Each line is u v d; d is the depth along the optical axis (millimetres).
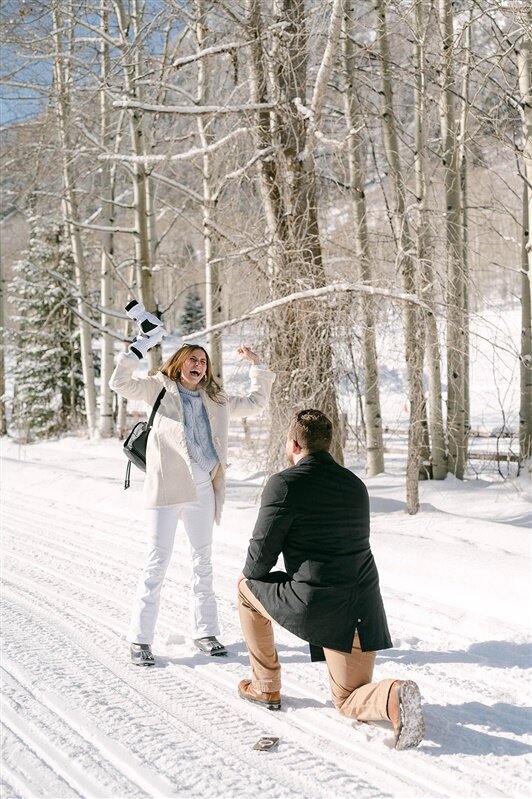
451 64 8516
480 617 4957
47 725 3471
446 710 3691
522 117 7832
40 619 5109
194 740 3355
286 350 8523
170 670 4262
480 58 8398
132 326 18891
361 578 3482
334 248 9344
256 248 8695
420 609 5172
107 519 8977
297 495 3479
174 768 3086
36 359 24703
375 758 3201
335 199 10812
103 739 3342
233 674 4203
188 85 13188
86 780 2971
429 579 5766
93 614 5250
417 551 6422
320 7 8227
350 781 2992
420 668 4246
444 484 11273
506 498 10070
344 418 8695
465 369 11727
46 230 24203
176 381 4715
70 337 24547
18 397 24422
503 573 5699
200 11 10086
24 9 11594
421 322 8078
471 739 3371
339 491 3518
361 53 9344
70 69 13797
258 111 8773
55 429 24109
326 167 9930
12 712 3605
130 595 5738
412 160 11297
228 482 11117
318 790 2924
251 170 9508
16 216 22359
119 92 12133
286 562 3553
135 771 3053
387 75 10047
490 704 3762
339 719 3598
